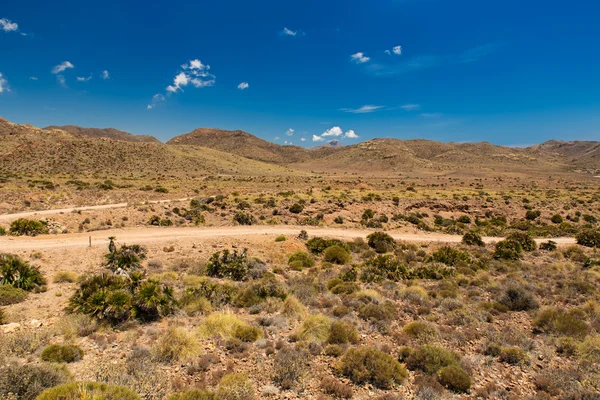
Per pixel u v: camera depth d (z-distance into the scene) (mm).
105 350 9984
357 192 74812
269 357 10062
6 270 15375
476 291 17953
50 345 9492
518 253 29047
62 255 21531
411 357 10062
